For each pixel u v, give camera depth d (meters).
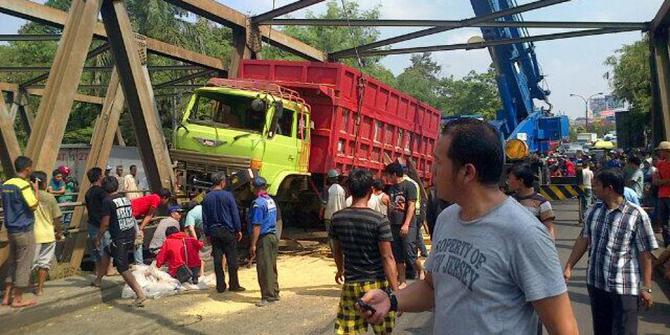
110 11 10.26
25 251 6.75
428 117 16.45
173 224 9.57
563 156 21.48
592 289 4.63
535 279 2.02
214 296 8.23
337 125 11.73
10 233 6.68
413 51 17.77
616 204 4.55
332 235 4.95
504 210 2.13
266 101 10.34
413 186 8.20
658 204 10.66
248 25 14.81
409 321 6.93
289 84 11.77
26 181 6.80
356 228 4.74
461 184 2.20
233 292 8.48
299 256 11.37
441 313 2.22
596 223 4.62
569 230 13.87
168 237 8.82
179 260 8.67
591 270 4.63
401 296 2.63
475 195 2.19
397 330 6.58
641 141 30.02
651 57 14.62
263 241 7.73
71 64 8.75
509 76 19.81
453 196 2.24
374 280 4.73
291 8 14.37
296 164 11.23
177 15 29.20
